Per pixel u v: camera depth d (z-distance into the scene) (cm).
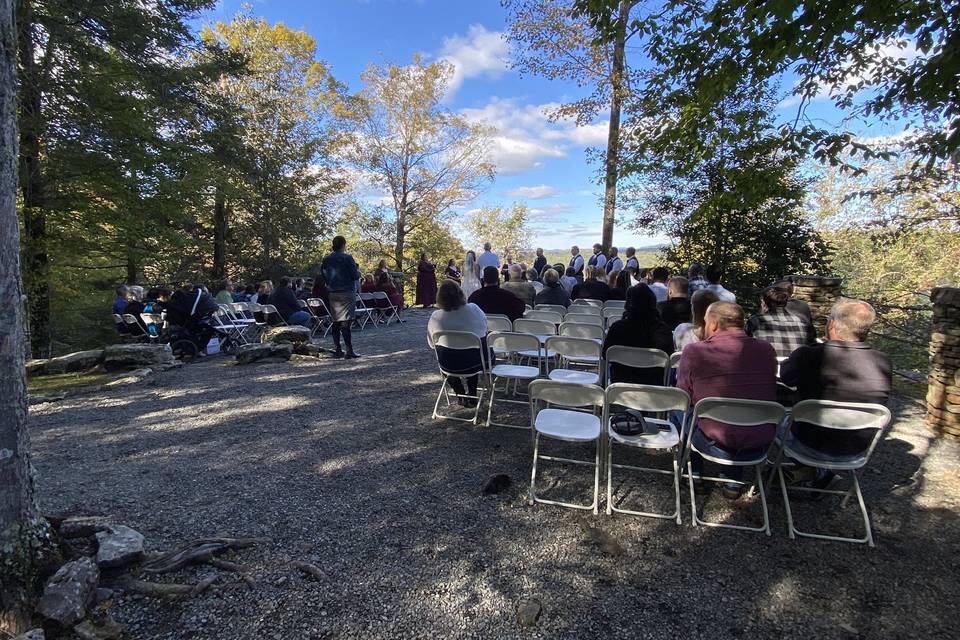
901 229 783
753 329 442
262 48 1864
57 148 812
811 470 321
